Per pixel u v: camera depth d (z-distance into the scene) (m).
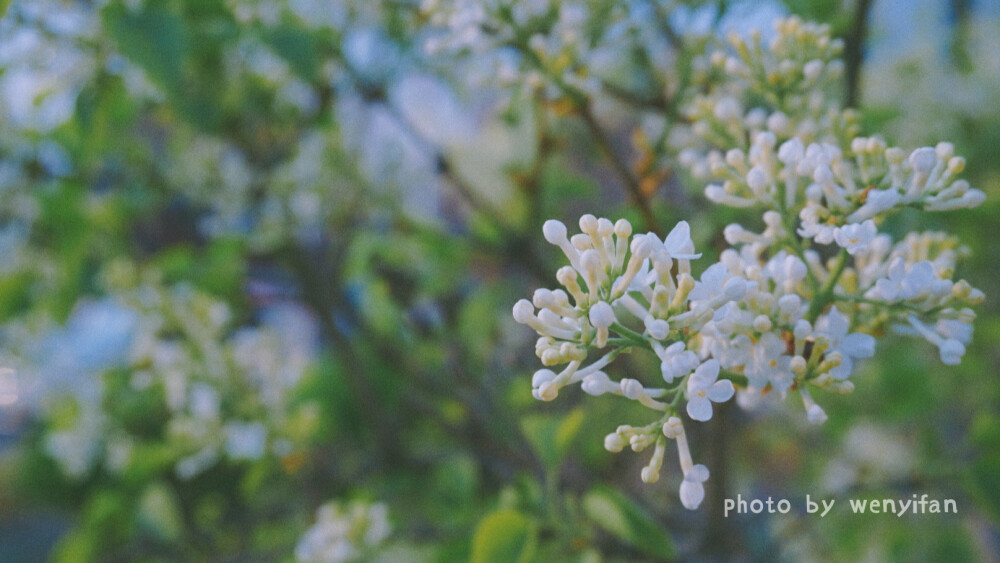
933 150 0.26
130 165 0.68
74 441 0.80
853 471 0.77
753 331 0.27
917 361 0.73
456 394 0.66
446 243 0.68
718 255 0.43
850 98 0.41
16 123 0.64
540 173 0.57
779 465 0.94
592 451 0.71
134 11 0.47
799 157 0.28
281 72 0.62
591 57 0.41
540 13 0.39
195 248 0.81
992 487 0.43
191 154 0.66
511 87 0.42
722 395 0.24
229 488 0.82
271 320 0.86
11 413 1.11
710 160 0.32
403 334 0.75
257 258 0.70
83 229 0.61
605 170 0.65
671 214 0.53
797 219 0.30
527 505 0.47
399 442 0.72
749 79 0.35
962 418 0.79
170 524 0.70
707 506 0.47
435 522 0.64
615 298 0.25
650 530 0.40
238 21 0.55
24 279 0.67
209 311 0.62
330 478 0.74
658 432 0.25
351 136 0.67
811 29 0.35
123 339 0.78
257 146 0.68
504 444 0.63
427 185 0.72
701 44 0.41
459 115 0.71
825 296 0.28
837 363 0.26
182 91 0.55
